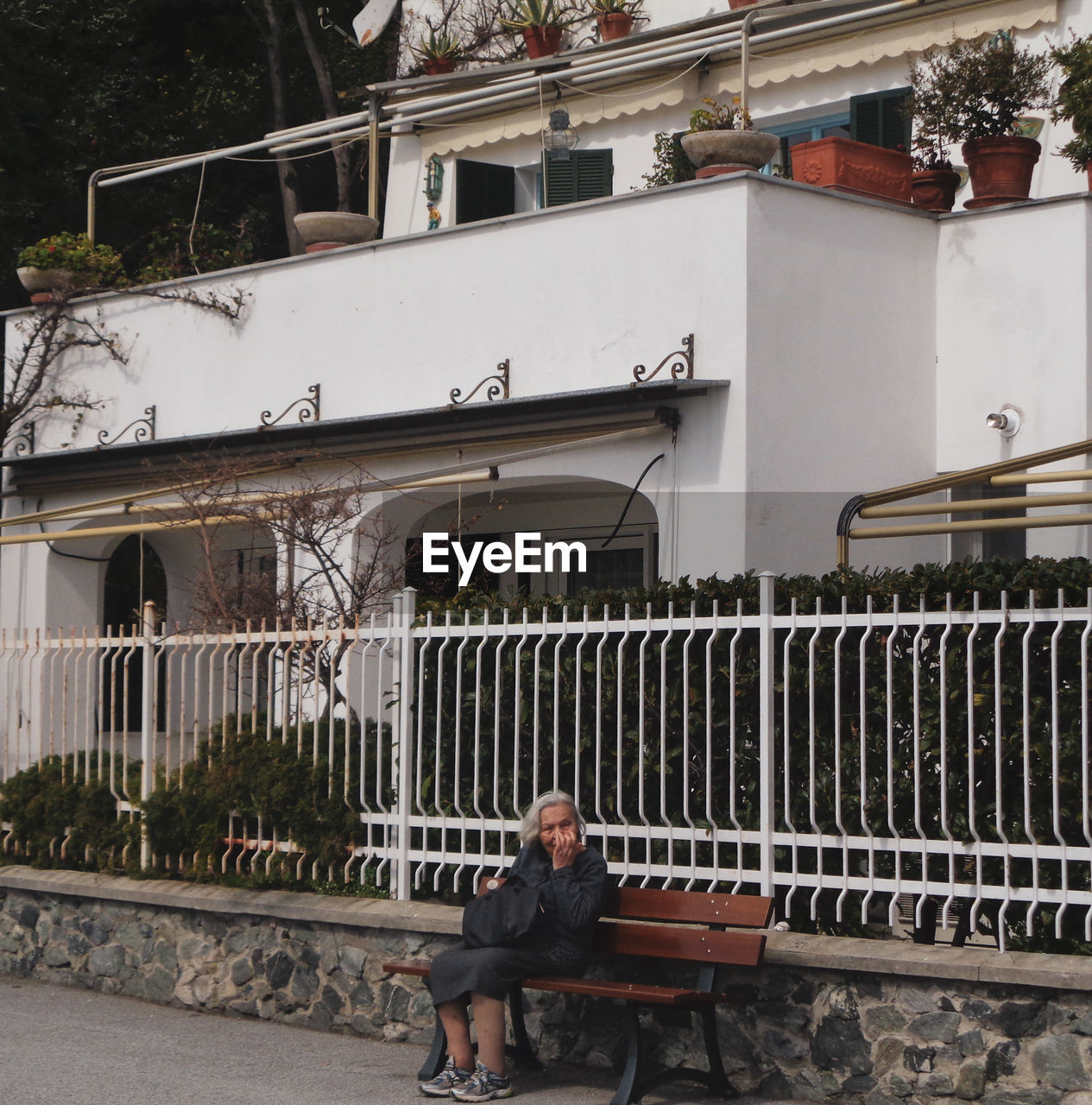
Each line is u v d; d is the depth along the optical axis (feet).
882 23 45.68
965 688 20.70
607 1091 21.72
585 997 22.95
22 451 47.73
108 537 48.42
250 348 42.88
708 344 34.40
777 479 34.14
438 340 39.22
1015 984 19.38
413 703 26.23
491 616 25.39
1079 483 35.27
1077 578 20.13
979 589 20.76
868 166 37.24
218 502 38.42
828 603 21.99
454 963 21.50
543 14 51.93
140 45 78.79
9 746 33.55
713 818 22.72
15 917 30.91
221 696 29.01
